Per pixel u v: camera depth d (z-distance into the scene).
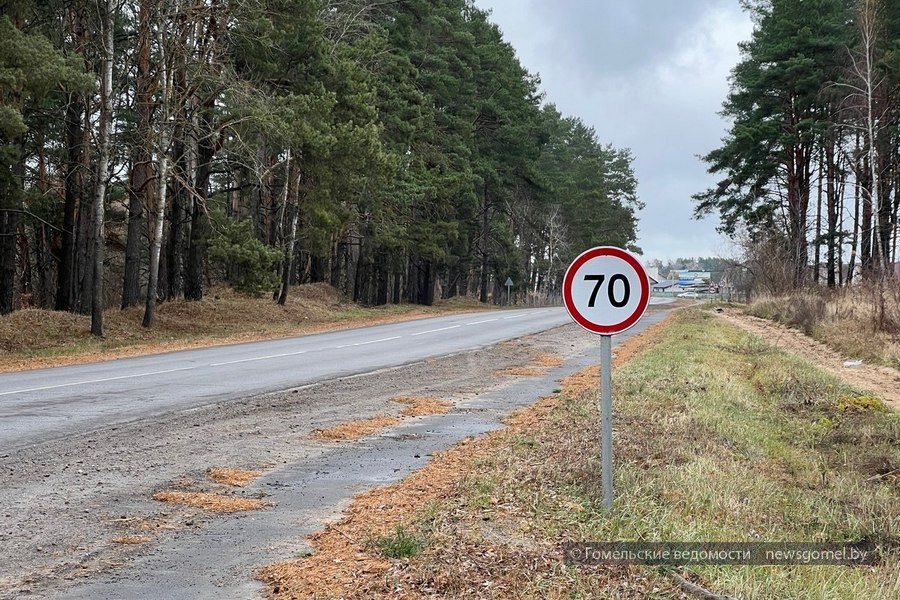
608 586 4.71
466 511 6.12
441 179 45.19
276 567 5.07
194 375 15.09
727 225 51.16
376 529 5.79
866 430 11.39
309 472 7.73
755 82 45.12
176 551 5.39
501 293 77.62
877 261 39.56
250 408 11.25
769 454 9.67
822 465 9.40
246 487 7.14
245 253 29.52
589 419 10.16
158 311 28.61
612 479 6.57
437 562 5.00
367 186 34.75
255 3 26.47
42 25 25.17
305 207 33.56
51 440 8.85
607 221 92.06
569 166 86.06
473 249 66.19
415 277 59.38
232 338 24.95
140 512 6.29
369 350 20.94
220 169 36.03
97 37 25.80
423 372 16.02
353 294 54.38
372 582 4.73
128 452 8.37
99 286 23.61
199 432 9.50
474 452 8.55
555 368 17.14
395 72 41.94
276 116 27.75
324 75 31.70
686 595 4.67
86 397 12.10
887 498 7.79
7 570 5.00
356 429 9.91
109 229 40.22
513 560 5.05
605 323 6.10
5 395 12.29
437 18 47.41
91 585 4.77
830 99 42.06
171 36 25.03
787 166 48.06
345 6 39.44
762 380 16.56
